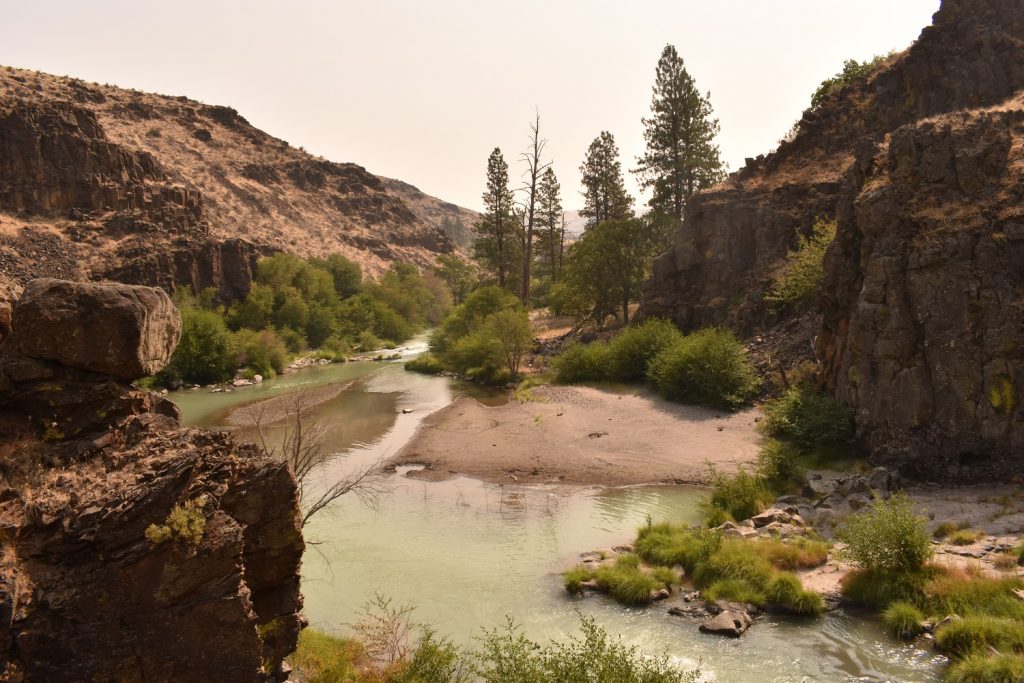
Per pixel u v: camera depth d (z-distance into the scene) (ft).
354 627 39.86
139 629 21.07
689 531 55.11
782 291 110.73
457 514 65.36
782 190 128.77
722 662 37.42
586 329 176.76
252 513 24.40
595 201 234.38
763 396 98.07
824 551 48.93
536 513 65.31
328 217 445.78
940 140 68.49
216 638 21.76
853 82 140.46
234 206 374.43
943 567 42.98
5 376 23.62
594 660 31.53
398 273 335.26
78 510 21.47
